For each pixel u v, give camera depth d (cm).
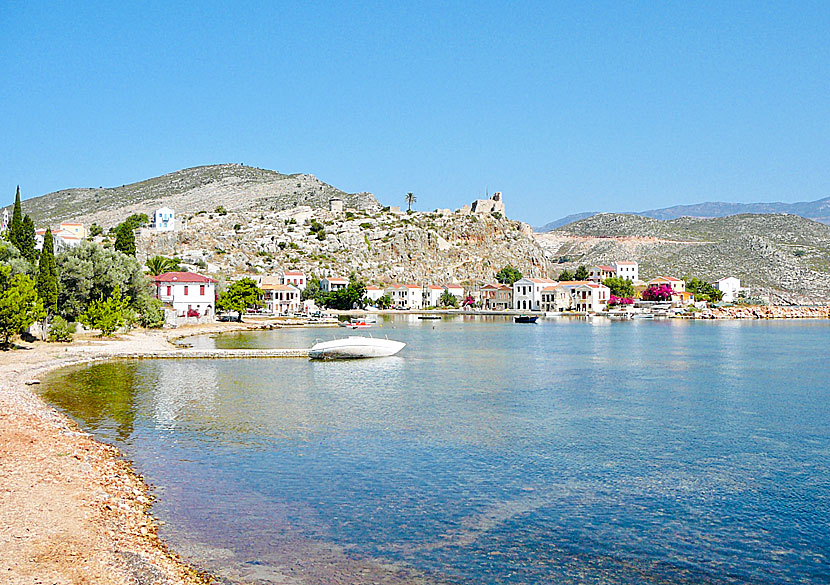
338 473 3412
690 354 10512
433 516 2825
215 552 2366
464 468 3556
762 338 14412
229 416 4856
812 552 2523
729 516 2881
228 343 11588
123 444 3900
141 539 2389
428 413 5128
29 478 2922
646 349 11412
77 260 11125
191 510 2783
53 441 3678
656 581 2273
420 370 8006
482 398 5909
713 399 5959
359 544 2500
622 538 2630
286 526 2652
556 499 3077
